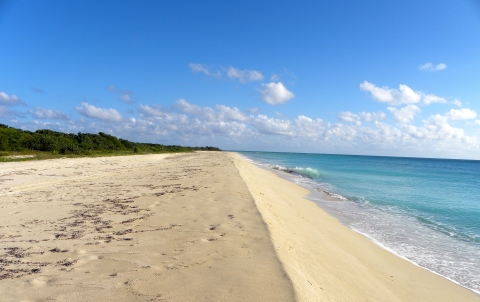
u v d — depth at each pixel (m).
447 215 13.70
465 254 8.74
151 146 91.38
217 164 32.91
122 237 6.23
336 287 5.14
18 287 3.93
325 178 29.34
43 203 9.91
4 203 9.87
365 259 7.75
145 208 9.13
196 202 10.03
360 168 49.12
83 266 4.69
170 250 5.44
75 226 7.11
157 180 16.55
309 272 5.27
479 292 6.47
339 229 10.57
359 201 16.67
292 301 3.61
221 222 7.44
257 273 4.42
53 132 52.25
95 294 3.76
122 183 15.18
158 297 3.69
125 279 4.20
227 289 3.91
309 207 13.99
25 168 21.50
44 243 5.83
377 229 11.14
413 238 10.16
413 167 65.62
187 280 4.18
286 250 5.86
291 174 32.94
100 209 9.01
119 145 64.38
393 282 6.56
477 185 27.12
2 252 5.31
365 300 5.09
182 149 116.19
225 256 5.13
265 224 7.27
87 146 50.06
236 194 11.69
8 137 39.03
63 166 24.39
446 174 43.50
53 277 4.26
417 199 17.84
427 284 6.67
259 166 43.97
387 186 24.05
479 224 12.12
